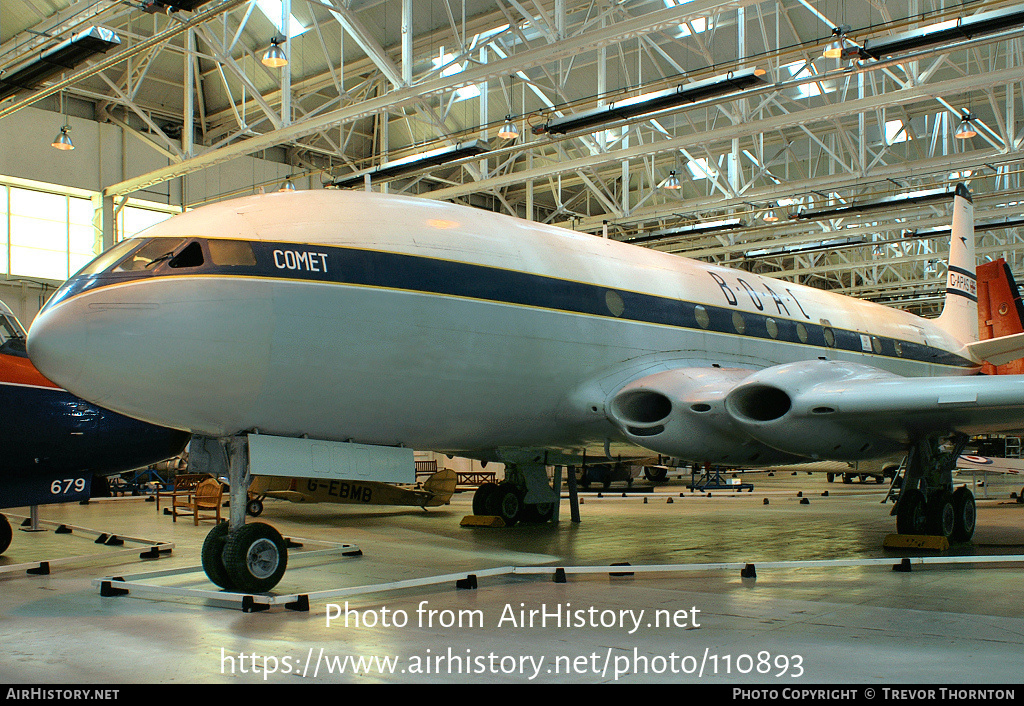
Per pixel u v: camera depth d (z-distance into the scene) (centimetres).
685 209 2212
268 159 2569
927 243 3033
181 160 1892
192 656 458
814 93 1973
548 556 887
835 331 1247
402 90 1390
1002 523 1275
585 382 869
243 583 634
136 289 628
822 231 2606
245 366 649
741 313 1082
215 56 1565
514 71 1279
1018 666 425
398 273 728
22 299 2166
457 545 991
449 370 754
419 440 798
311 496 1445
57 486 828
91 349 616
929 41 1130
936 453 949
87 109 2280
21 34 1680
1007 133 1755
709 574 745
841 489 2373
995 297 1842
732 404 817
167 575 734
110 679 414
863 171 1911
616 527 1208
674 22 1130
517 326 802
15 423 780
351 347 693
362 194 782
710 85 1238
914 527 945
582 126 1386
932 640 482
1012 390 733
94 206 2270
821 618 546
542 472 1230
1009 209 2186
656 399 927
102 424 830
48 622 551
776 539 1042
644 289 955
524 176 1972
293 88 2230
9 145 2092
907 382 787
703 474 2644
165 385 634
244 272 655
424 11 1858
